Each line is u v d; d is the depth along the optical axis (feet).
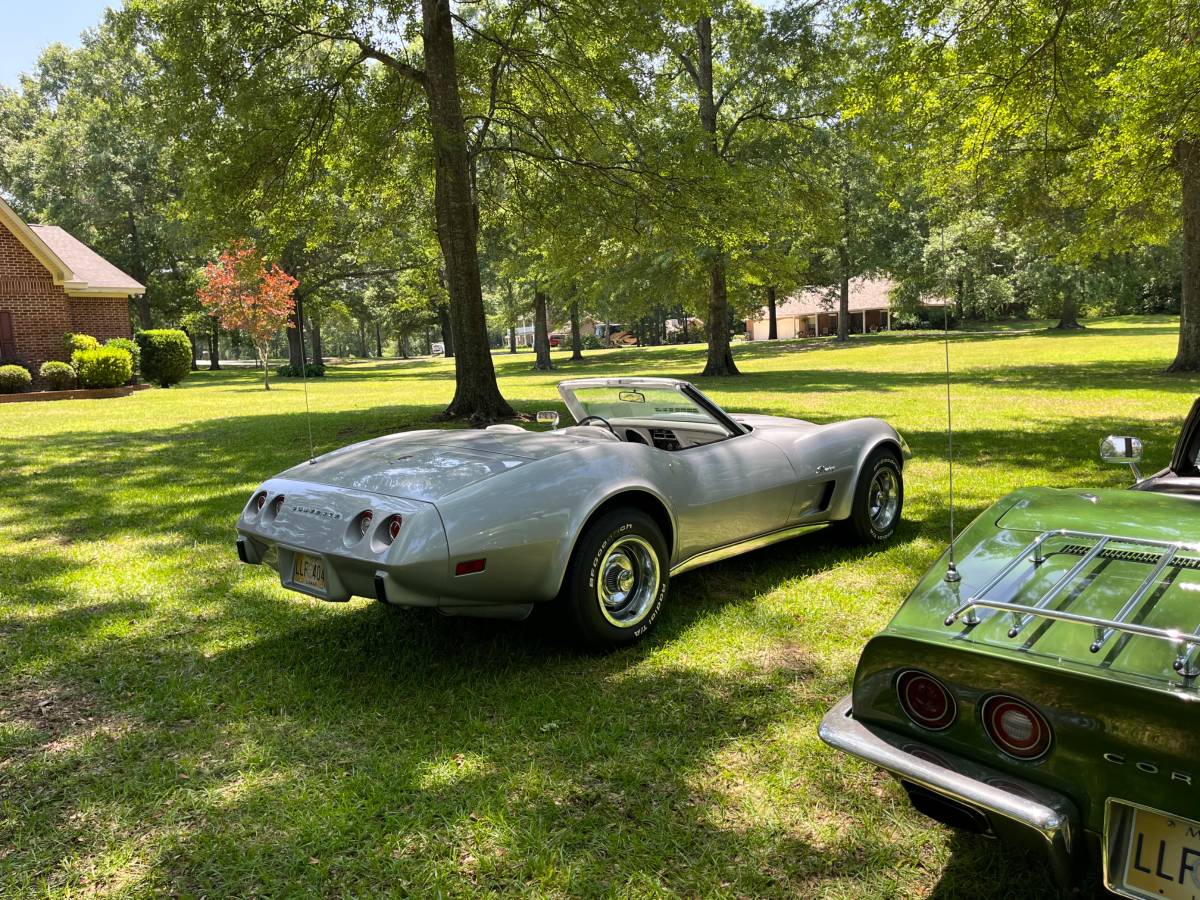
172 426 45.70
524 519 10.79
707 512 13.57
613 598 12.14
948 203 61.93
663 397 15.52
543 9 42.80
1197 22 29.07
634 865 7.44
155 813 8.38
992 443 31.17
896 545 17.57
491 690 11.06
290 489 11.73
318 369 132.98
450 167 41.65
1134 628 5.55
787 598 14.42
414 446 12.91
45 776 9.12
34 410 58.44
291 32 39.01
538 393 67.10
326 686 11.32
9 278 74.84
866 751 6.37
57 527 21.04
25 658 12.44
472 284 43.04
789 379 74.54
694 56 76.95
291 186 45.01
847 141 71.72
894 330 228.22
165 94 39.19
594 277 101.96
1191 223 62.49
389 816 8.21
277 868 7.50
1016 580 6.77
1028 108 33.60
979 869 7.34
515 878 7.29
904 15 30.40
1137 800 5.33
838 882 7.20
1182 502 8.14
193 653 12.61
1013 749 5.85
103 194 125.39
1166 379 58.80
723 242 48.29
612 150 46.44
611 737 9.70
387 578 9.86
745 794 8.55
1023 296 165.27
